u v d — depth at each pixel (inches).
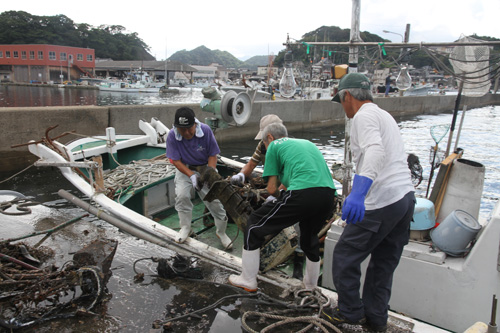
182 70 3250.5
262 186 177.6
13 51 2630.4
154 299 111.4
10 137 329.7
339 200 160.9
